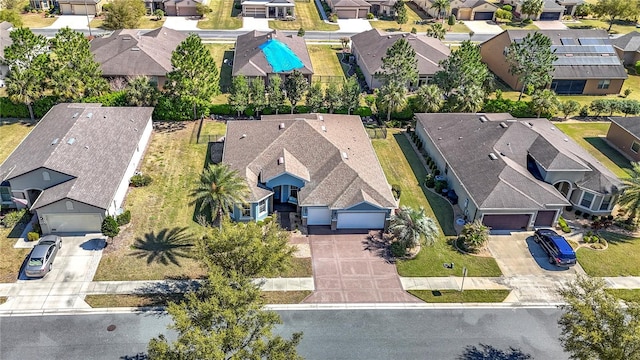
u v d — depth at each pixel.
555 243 43.69
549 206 46.91
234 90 64.69
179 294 38.78
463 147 54.97
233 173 42.25
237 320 28.52
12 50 59.66
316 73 81.25
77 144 48.62
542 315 38.72
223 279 29.77
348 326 37.00
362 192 45.94
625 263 44.19
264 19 108.00
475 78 66.75
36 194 46.12
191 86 60.81
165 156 56.75
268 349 27.98
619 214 50.53
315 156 50.25
